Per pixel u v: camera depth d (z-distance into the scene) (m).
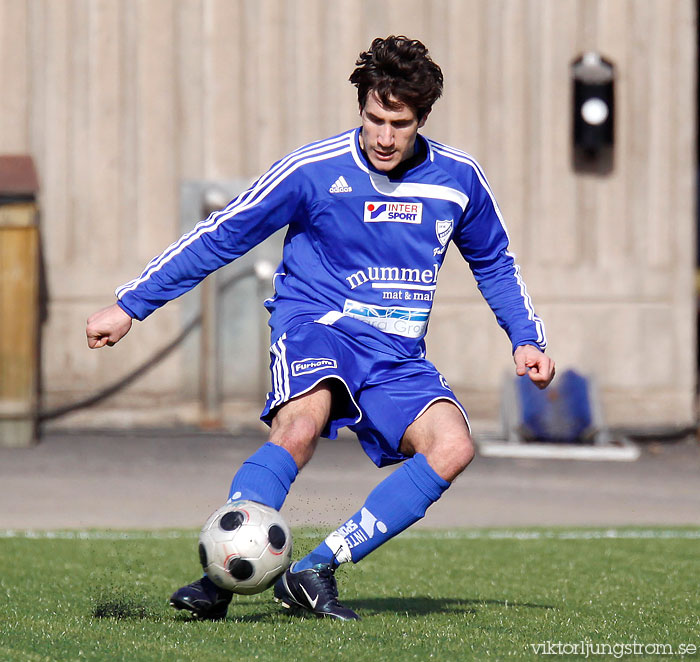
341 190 12.46
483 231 13.35
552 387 38.16
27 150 38.84
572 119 40.50
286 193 12.50
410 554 19.72
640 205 41.12
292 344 12.29
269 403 12.15
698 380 52.31
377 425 12.43
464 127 40.34
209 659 9.63
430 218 12.65
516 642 10.84
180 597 11.69
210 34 39.31
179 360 39.34
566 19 40.59
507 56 40.41
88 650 10.01
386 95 11.65
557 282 40.81
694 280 41.34
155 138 39.28
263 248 39.22
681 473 34.03
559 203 40.75
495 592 15.73
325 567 12.15
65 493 28.12
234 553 10.66
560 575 17.53
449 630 11.48
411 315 12.73
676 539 22.03
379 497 12.05
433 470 11.89
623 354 41.09
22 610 12.96
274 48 39.56
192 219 39.53
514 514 26.47
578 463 35.62
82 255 39.12
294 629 11.19
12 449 35.28
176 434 38.25
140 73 39.16
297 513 24.84
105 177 39.16
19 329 35.88
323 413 11.90
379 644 10.38
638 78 41.00
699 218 58.00
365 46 39.78
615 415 40.97
